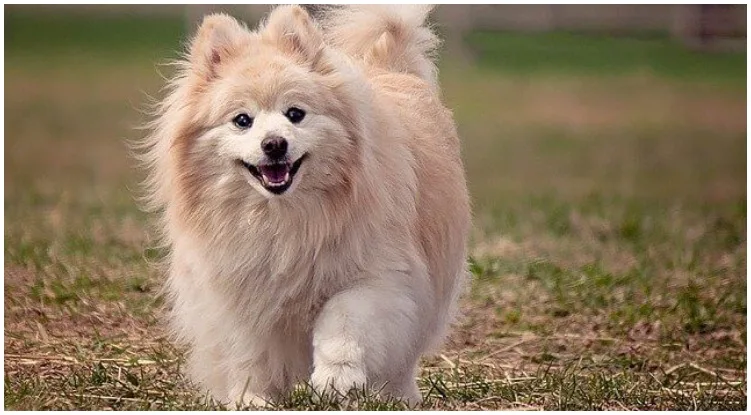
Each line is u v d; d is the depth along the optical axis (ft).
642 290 39.04
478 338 34.78
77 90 102.68
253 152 23.54
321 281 24.50
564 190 64.95
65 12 134.82
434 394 28.27
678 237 47.98
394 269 24.59
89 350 31.81
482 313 36.83
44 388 27.58
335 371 23.63
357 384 23.62
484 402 26.96
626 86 111.55
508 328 35.50
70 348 31.91
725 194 65.82
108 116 91.76
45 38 126.21
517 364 32.53
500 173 72.18
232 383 25.89
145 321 34.53
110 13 133.39
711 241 47.78
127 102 97.50
